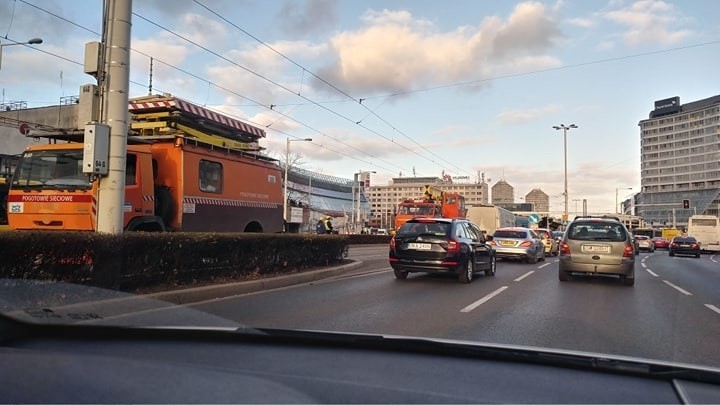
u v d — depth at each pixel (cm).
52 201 1074
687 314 905
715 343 674
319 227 2797
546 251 2852
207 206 1355
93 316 642
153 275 917
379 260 1975
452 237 1288
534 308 929
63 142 1195
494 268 1579
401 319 793
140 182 1150
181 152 1270
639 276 1655
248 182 1548
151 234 905
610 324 794
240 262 1129
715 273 1880
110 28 927
